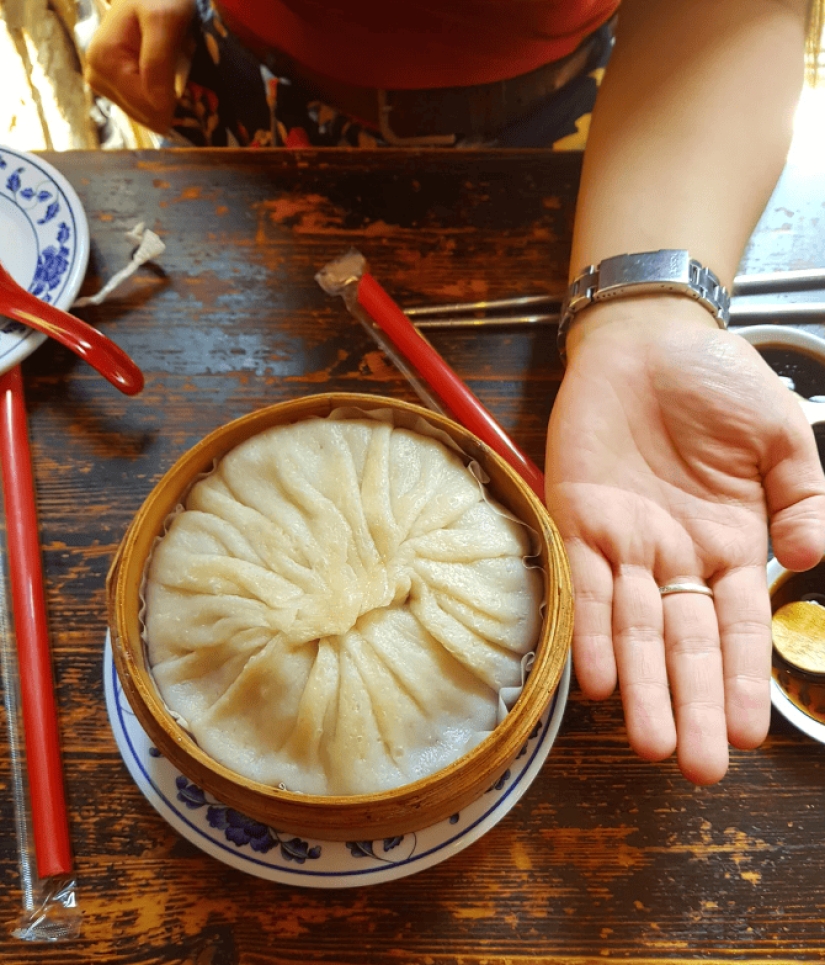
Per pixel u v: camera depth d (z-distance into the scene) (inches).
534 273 16.6
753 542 12.8
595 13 17.5
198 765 10.3
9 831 12.5
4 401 15.0
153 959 11.9
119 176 17.3
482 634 11.7
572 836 12.6
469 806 12.0
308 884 11.6
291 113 20.4
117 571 11.1
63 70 28.0
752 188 15.1
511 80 18.6
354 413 12.8
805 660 13.2
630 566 12.8
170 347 15.9
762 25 15.3
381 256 16.7
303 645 11.5
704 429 12.8
